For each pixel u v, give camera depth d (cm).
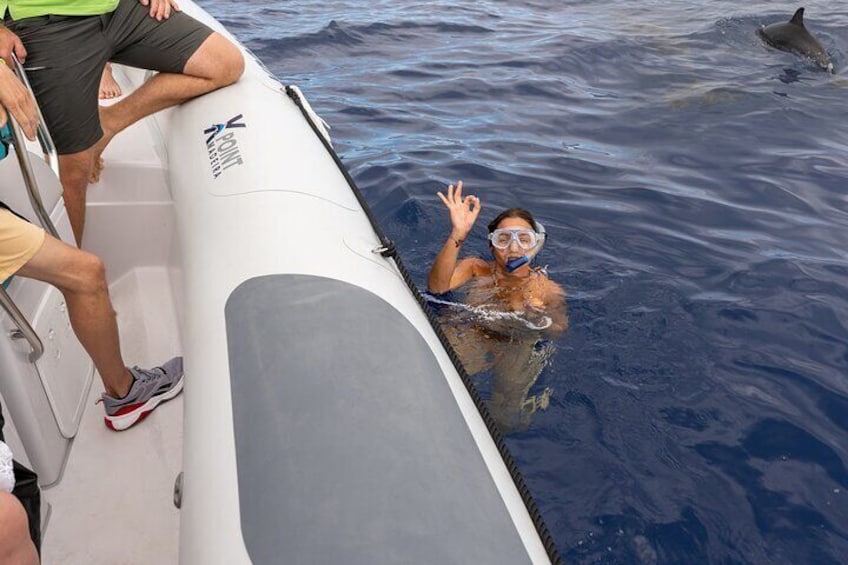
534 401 255
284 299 171
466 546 119
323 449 132
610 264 334
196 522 135
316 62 597
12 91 180
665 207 388
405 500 124
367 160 429
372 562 114
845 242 362
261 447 137
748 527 212
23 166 186
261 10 727
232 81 283
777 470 230
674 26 714
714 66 610
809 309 305
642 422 247
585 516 214
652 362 274
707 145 466
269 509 125
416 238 355
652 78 581
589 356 276
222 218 213
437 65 595
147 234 291
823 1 828
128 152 291
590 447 237
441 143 456
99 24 244
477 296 308
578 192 401
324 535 118
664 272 329
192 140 261
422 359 158
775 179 425
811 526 212
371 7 754
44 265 187
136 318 275
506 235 301
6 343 192
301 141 249
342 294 172
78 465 219
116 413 225
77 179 254
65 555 196
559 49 632
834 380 266
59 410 216
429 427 140
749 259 341
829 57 636
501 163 430
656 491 222
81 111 244
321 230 199
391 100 525
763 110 523
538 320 294
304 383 146
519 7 780
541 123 493
